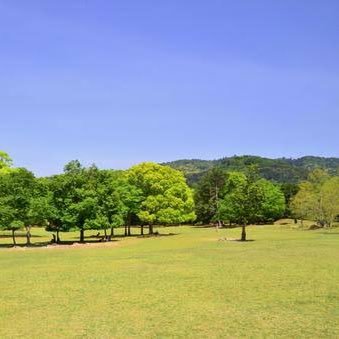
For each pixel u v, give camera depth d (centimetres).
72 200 8344
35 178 8306
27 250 6888
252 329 2238
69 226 8256
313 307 2666
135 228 13512
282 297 2953
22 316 2586
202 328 2275
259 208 8088
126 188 9931
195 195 14450
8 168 10575
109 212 8744
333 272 3950
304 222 14075
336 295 2983
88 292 3250
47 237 10375
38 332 2256
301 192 12125
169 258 5300
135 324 2372
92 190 8375
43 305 2856
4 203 7694
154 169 10288
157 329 2270
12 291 3344
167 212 10119
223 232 10750
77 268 4553
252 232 10419
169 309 2689
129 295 3112
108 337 2152
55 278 3916
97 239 9500
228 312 2591
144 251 6347
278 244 6981
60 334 2214
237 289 3256
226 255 5506
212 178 14325
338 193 10962
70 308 2759
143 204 10188
